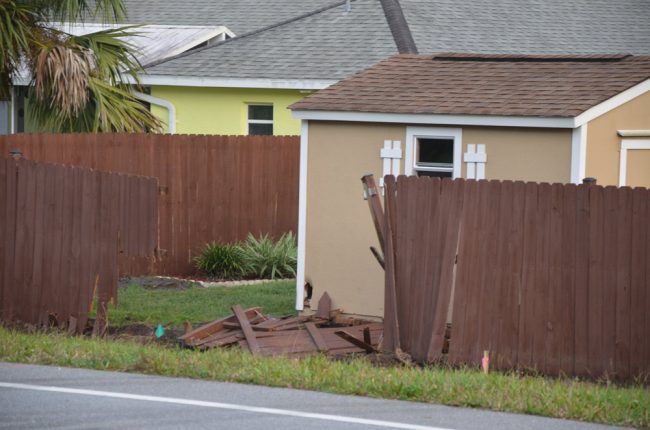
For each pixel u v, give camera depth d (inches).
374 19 2901.1
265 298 1881.2
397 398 1070.4
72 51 2231.8
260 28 3235.7
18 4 2206.0
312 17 2960.1
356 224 1683.1
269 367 1182.3
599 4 3331.7
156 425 955.3
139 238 1450.5
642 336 1224.2
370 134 1673.2
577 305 1250.0
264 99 2728.8
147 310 1729.8
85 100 2250.2
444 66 1831.9
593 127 1540.4
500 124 1555.1
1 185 1562.5
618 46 3112.7
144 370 1185.4
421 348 1328.7
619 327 1233.4
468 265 1291.8
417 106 1625.2
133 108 2378.2
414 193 1339.8
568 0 3321.9
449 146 1632.6
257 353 1321.4
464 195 1296.8
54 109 2279.8
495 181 1280.8
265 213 2308.1
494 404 1036.5
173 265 2257.6
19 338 1350.9
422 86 1726.1
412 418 989.2
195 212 2268.7
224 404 1034.7
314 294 1715.1
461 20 3036.4
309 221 1718.8
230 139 2276.1
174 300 1851.6
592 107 1517.0
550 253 1259.2
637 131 1595.7
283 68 2706.7
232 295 1919.3
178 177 2260.1
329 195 1704.0
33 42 2229.3
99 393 1074.1
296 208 2326.5
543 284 1262.3
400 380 1118.4
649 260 1218.6
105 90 2309.3
